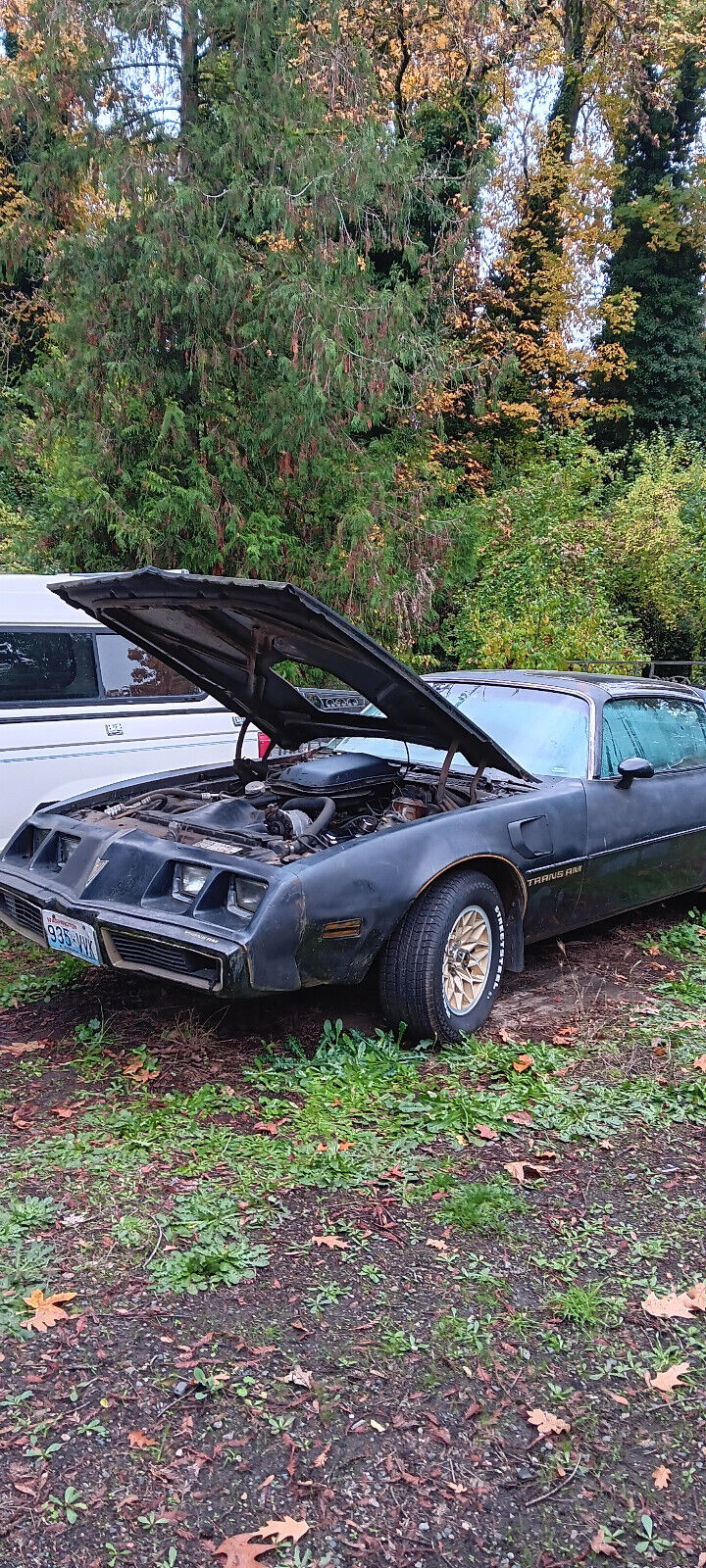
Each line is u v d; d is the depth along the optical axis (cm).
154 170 1052
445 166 1697
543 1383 252
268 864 394
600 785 526
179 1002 485
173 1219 310
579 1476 226
